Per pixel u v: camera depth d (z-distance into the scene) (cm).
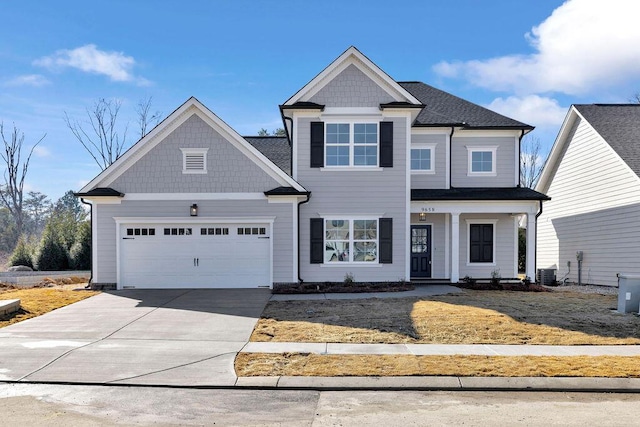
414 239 2038
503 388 745
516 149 2073
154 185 1742
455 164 2069
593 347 964
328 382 758
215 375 788
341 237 1802
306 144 1802
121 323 1166
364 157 1802
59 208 7300
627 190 1922
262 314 1263
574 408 664
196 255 1745
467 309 1287
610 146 2002
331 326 1119
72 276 2267
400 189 1795
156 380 765
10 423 597
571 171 2362
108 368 822
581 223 2267
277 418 620
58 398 691
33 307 1352
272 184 1750
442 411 649
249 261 1748
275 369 816
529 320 1163
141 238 1741
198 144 1747
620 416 633
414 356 884
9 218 6019
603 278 2089
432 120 2031
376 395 717
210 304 1410
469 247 2061
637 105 2297
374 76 1800
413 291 1655
